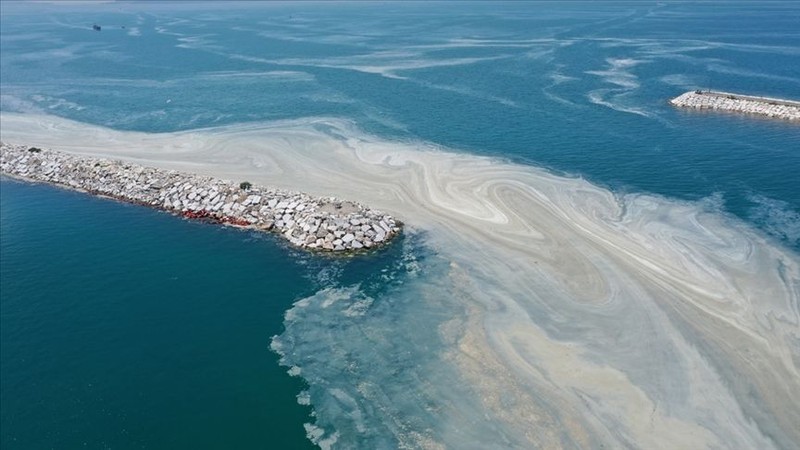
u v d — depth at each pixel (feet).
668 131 221.05
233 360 108.47
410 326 113.91
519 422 90.43
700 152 197.06
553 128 228.63
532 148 205.36
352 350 108.68
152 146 224.12
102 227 162.81
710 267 128.06
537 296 120.98
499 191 169.37
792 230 142.82
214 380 103.91
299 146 215.72
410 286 127.24
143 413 97.81
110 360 110.11
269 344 112.37
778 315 111.75
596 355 103.65
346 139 221.66
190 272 138.21
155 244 152.15
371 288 127.65
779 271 125.70
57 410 99.25
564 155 197.57
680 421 89.66
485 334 110.11
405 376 101.24
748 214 151.84
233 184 175.42
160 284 133.80
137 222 165.27
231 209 164.86
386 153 204.23
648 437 87.04
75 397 101.81
